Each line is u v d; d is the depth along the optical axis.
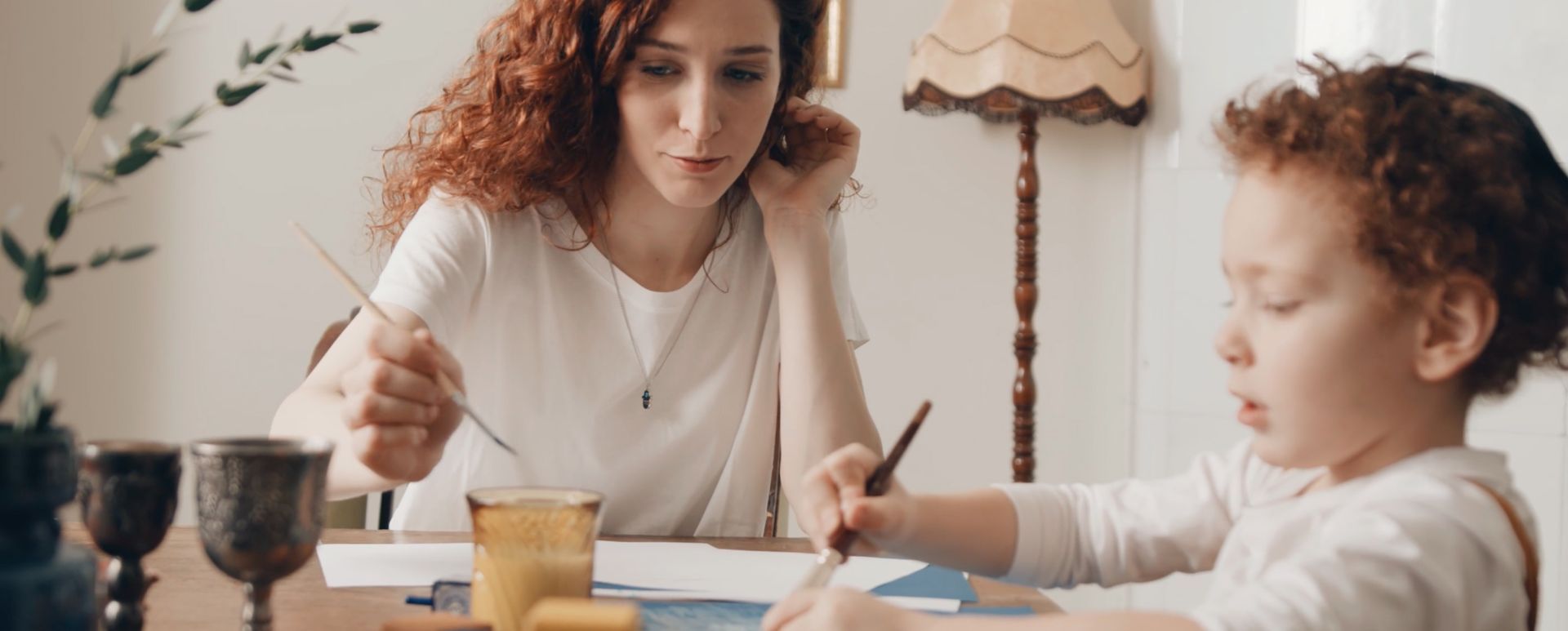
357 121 2.90
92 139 2.88
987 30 2.68
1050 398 3.03
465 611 0.88
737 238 1.61
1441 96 0.83
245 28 2.89
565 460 1.55
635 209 1.53
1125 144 3.00
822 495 0.95
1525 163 0.84
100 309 2.88
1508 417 2.55
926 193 3.01
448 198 1.52
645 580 1.04
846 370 1.42
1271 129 0.84
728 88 1.38
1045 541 1.01
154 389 2.90
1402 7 2.62
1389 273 0.78
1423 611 0.72
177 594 0.96
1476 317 0.78
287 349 2.91
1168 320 2.91
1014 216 3.01
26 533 0.62
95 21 2.87
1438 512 0.75
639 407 1.56
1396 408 0.80
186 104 2.88
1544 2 2.48
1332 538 0.75
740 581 1.04
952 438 3.03
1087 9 2.72
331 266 1.04
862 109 3.00
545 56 1.45
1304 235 0.80
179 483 0.77
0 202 2.86
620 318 1.55
